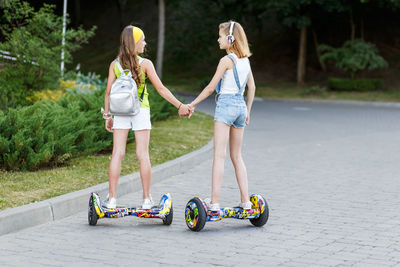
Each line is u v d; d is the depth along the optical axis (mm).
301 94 32438
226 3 36750
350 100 30000
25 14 14688
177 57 39812
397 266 4945
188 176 9539
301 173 9914
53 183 7762
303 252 5352
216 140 6180
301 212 7016
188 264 4980
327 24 38812
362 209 7191
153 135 13086
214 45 39656
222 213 6113
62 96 13117
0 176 8078
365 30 40125
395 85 34750
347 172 10031
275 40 42250
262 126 17906
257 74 38594
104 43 49656
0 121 8953
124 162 9539
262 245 5590
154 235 5953
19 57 14062
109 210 6211
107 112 6449
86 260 5074
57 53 14758
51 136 8891
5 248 5418
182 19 38781
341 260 5105
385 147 13391
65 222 6461
